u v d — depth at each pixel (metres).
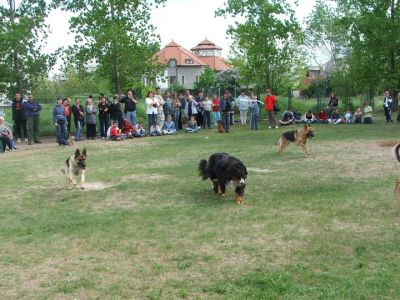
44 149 18.67
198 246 6.53
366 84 29.45
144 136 22.45
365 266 5.62
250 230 7.18
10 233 7.47
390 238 6.59
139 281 5.39
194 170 12.40
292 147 16.20
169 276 5.51
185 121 25.56
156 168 12.98
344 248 6.27
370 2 28.73
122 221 7.91
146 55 26.52
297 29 30.19
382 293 4.86
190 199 9.38
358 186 9.85
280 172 11.81
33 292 5.18
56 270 5.83
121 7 26.09
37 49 25.03
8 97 25.45
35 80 25.73
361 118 25.66
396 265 5.61
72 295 5.07
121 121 21.84
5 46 23.81
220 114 25.53
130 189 10.47
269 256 6.07
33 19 24.47
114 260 6.12
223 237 6.89
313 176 11.15
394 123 24.70
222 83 51.09
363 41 28.95
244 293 4.96
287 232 7.01
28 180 11.96
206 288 5.12
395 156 9.33
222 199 9.28
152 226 7.57
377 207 8.20
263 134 20.92
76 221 8.00
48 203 9.50
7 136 18.61
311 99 39.12
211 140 19.19
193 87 71.19
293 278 5.33
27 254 6.48
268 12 29.67
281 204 8.66
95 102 27.41
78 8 25.81
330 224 7.34
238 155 14.74
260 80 31.56
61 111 20.00
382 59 28.84
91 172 12.78
